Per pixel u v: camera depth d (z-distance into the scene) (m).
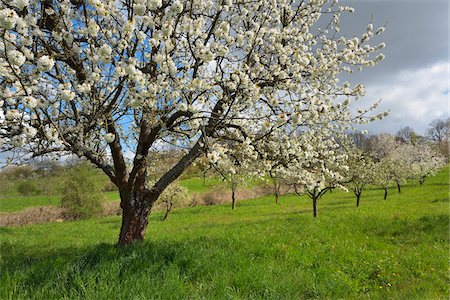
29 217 25.39
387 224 11.90
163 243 7.45
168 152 8.41
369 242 9.50
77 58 5.43
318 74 6.70
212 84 5.63
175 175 7.15
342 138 10.76
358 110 7.89
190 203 31.75
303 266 6.78
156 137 6.68
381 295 5.62
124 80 4.70
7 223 24.50
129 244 6.94
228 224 16.19
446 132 83.19
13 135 4.62
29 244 11.84
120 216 27.11
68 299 4.26
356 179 20.55
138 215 7.13
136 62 5.02
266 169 7.52
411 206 18.50
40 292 4.43
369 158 22.72
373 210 17.17
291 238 9.55
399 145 50.59
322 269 6.57
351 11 8.14
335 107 7.44
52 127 4.47
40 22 5.21
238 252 7.09
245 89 5.56
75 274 4.99
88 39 5.10
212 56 5.01
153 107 5.49
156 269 5.51
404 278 6.51
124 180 7.04
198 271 5.84
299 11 8.06
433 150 47.97
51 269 5.32
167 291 4.64
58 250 9.12
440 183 36.56
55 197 34.38
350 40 7.46
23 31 4.11
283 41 7.51
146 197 7.20
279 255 7.46
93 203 27.36
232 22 6.84
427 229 10.90
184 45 6.21
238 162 7.77
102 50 4.47
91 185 27.36
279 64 6.74
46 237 14.84
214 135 6.84
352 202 25.67
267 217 18.16
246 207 27.38
